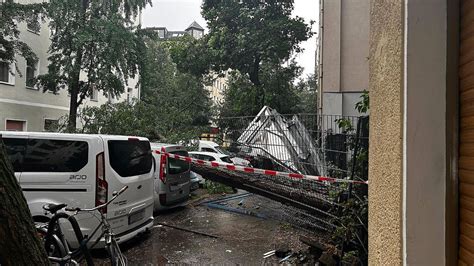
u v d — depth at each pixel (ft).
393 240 4.83
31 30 64.95
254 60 76.79
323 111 41.45
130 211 19.02
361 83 40.96
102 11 62.23
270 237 22.08
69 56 59.98
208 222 26.48
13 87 61.26
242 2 75.77
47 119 69.72
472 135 3.92
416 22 4.45
